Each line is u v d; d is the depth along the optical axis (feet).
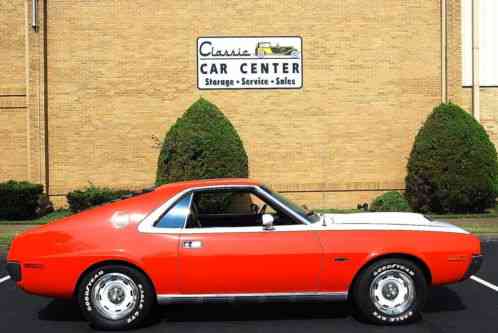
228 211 23.86
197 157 50.11
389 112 57.77
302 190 57.41
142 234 22.03
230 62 57.36
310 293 22.09
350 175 57.77
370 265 22.25
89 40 57.16
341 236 22.17
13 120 57.88
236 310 25.02
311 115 57.57
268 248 21.89
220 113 52.49
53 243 22.04
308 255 21.88
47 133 57.26
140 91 57.36
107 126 57.36
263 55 57.36
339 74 57.62
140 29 57.21
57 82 57.21
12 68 57.93
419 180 54.39
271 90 57.52
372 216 24.73
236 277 21.77
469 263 22.53
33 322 23.76
